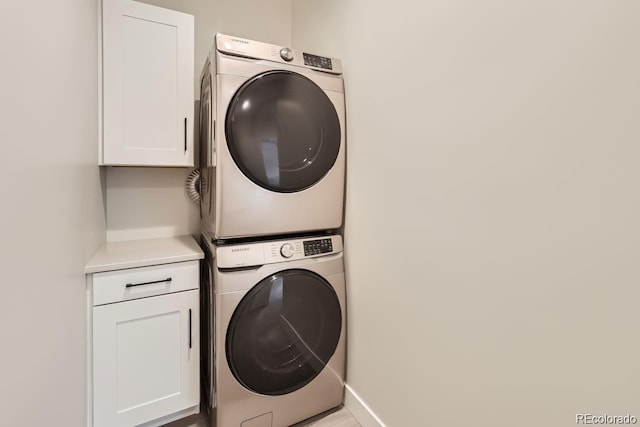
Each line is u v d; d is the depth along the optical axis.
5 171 0.61
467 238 1.00
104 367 1.30
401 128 1.26
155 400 1.41
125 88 1.46
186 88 1.59
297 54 1.47
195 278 1.48
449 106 1.04
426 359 1.17
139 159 1.51
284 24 2.17
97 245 1.46
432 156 1.12
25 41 0.70
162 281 1.40
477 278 0.97
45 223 0.81
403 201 1.26
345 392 1.68
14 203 0.65
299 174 1.46
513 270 0.87
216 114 1.29
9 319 0.63
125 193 1.76
